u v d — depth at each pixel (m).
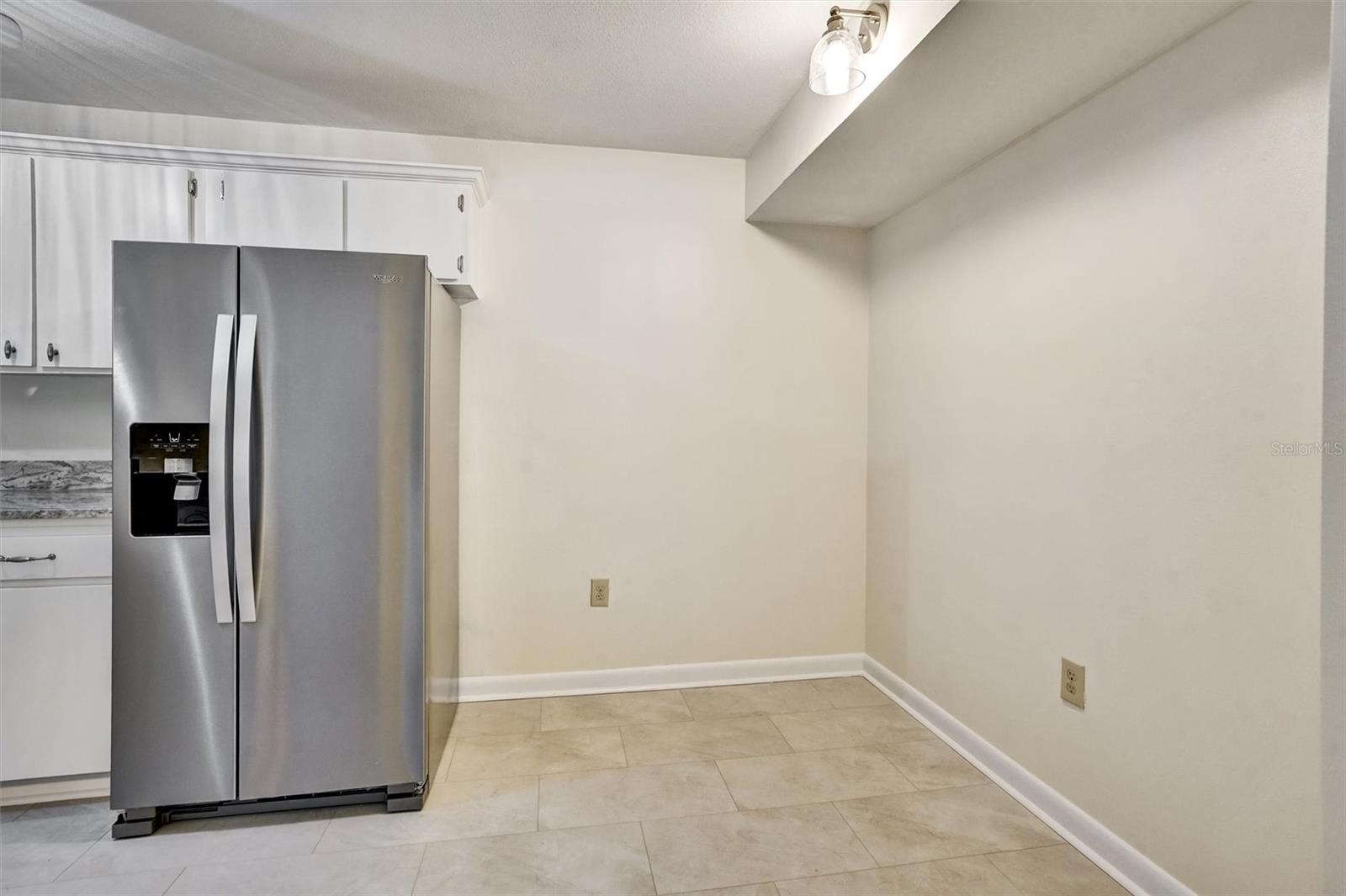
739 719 2.48
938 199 2.40
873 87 1.67
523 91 2.26
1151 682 1.52
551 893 1.54
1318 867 1.19
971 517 2.20
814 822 1.82
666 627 2.80
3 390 2.28
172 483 1.79
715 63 2.06
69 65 2.09
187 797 1.77
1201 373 1.40
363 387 1.84
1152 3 1.30
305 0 1.76
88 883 1.57
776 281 2.86
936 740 2.32
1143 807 1.53
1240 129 1.32
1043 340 1.87
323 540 1.82
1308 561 1.20
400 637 1.88
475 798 1.94
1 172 2.04
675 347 2.79
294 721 1.82
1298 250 1.21
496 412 2.67
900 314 2.66
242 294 1.77
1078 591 1.73
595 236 2.72
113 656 1.73
